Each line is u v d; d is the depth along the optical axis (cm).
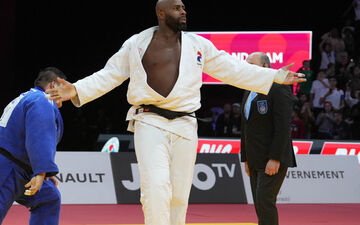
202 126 2278
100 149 1922
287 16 2798
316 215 1211
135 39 571
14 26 2502
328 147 1953
